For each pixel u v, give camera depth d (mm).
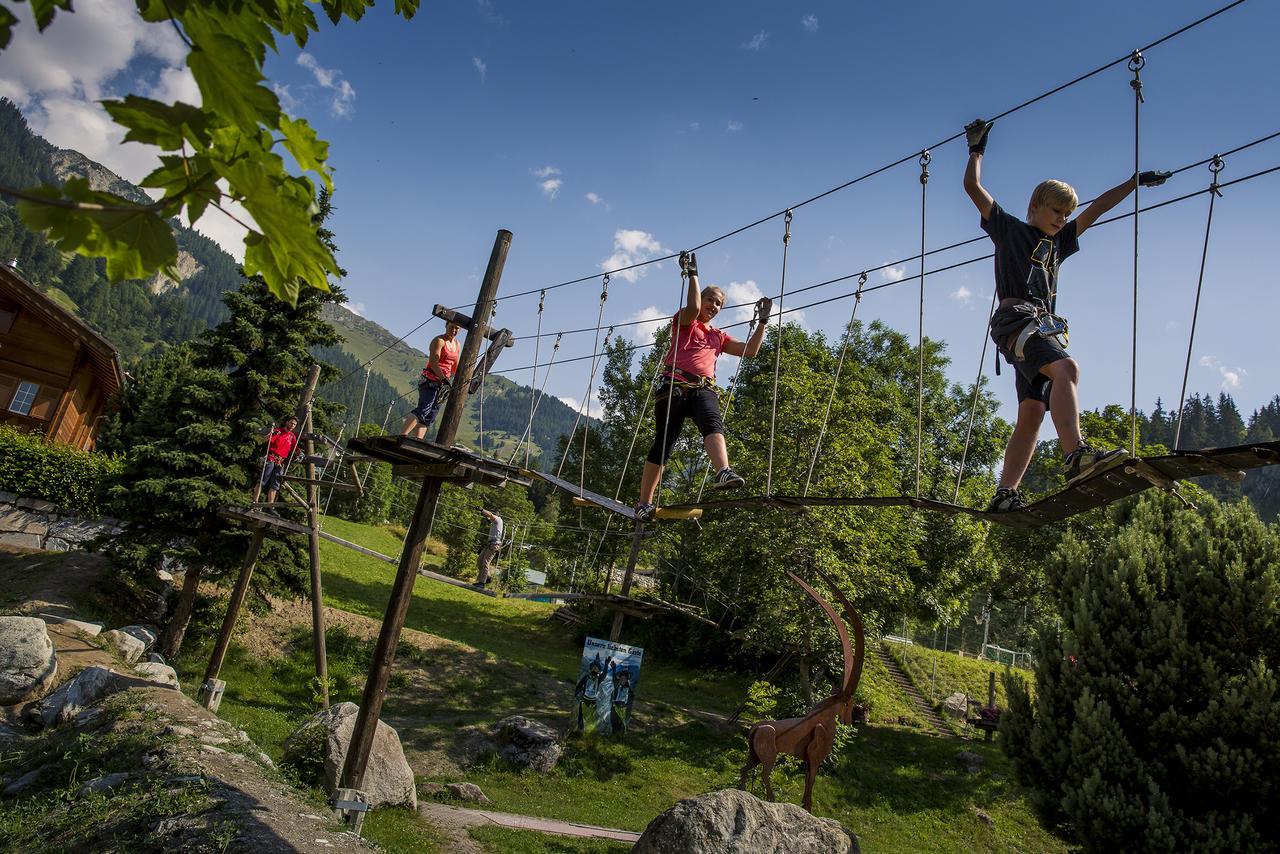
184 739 11344
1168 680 20453
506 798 19109
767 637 27797
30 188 1963
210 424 22078
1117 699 21000
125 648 18406
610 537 42688
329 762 13742
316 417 23344
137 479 22062
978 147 5406
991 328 5020
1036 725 22422
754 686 23672
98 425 37562
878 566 28859
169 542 21891
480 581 16312
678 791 22531
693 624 40062
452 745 21828
